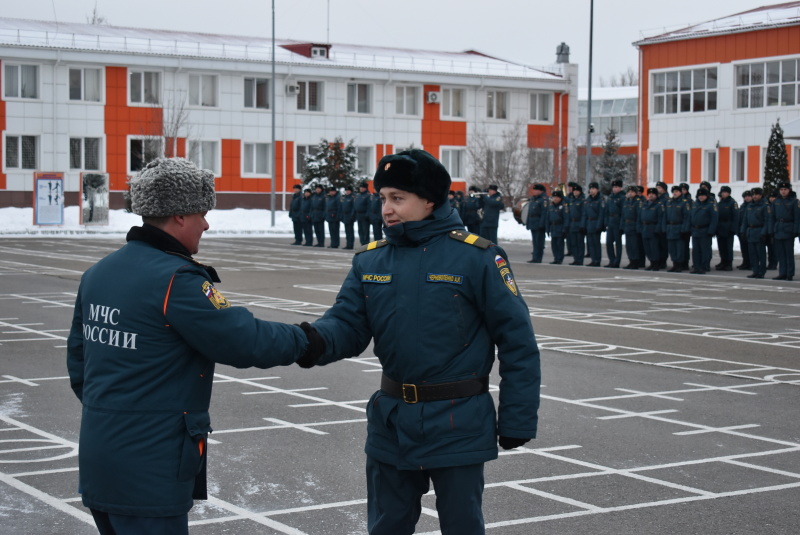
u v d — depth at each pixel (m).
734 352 13.01
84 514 6.40
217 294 4.02
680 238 26.47
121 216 47.28
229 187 55.06
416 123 59.22
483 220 32.25
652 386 10.71
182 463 3.92
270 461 7.62
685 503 6.64
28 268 25.25
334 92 57.12
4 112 49.31
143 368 3.91
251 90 55.66
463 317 4.41
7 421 8.96
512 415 4.39
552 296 19.86
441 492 4.41
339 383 10.84
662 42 51.12
